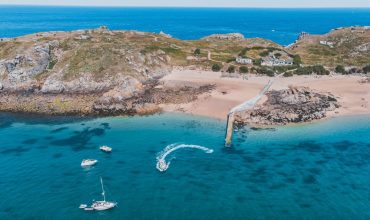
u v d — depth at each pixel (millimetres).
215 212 73312
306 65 175250
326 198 78500
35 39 180500
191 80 153750
